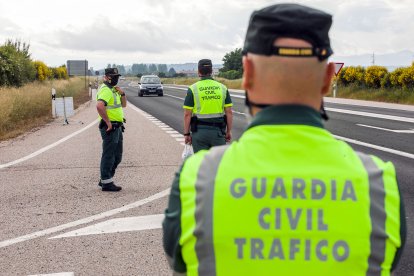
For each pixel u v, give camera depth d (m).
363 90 33.62
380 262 1.17
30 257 4.77
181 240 1.22
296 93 1.21
